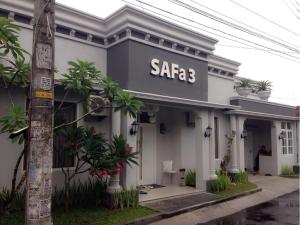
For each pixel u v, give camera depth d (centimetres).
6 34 531
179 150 1168
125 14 903
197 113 1074
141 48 944
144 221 717
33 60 388
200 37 1102
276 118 1602
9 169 710
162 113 1186
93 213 722
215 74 1367
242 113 1343
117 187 784
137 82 920
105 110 859
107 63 986
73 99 834
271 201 1037
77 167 739
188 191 1021
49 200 373
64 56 887
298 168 1711
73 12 898
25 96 743
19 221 619
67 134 717
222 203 937
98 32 966
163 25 987
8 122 577
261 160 1666
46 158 375
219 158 1307
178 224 734
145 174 1105
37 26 390
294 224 757
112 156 748
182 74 1060
